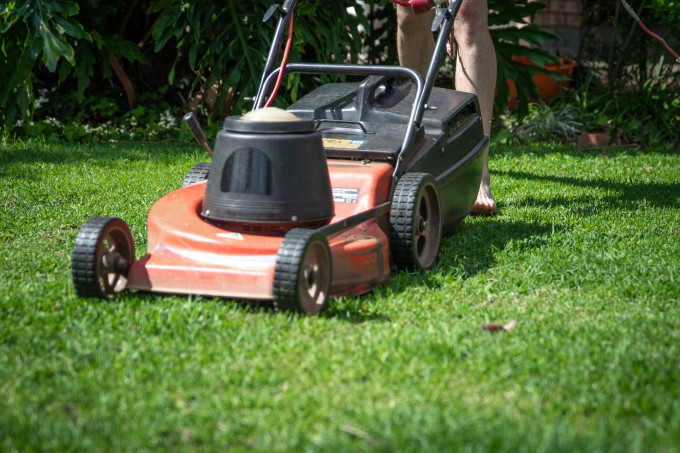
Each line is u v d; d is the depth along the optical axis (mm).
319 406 2115
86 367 2383
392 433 1938
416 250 3533
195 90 8828
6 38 6863
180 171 6000
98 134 7875
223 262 2938
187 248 3020
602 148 8031
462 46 4660
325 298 2949
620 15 9641
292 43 7379
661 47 9219
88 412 2092
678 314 2945
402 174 3596
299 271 2744
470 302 3150
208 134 7906
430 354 2457
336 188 3434
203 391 2211
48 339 2602
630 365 2385
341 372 2342
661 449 1867
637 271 3510
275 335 2662
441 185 3881
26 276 3379
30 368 2375
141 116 8477
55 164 6098
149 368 2354
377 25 10633
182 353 2496
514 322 2809
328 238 3125
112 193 5156
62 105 8328
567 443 1855
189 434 1968
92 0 7906
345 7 7812
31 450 1877
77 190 5191
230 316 2875
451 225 4215
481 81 4656
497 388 2248
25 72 6699
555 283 3426
